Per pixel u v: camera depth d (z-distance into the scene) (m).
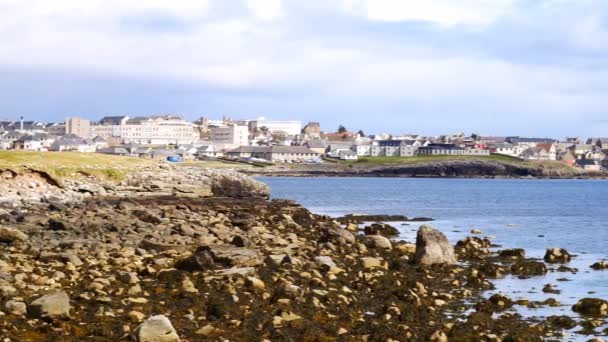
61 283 23.75
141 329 17.58
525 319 23.28
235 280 24.83
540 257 41.34
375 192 141.12
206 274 25.77
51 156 79.00
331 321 20.98
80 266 27.48
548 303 26.17
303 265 29.80
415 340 19.38
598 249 47.50
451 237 53.75
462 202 110.06
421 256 34.44
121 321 19.20
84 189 72.50
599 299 25.20
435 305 24.94
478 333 20.61
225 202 71.69
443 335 19.78
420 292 26.67
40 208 54.59
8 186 66.44
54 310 19.14
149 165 85.81
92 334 18.08
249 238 38.69
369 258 33.09
